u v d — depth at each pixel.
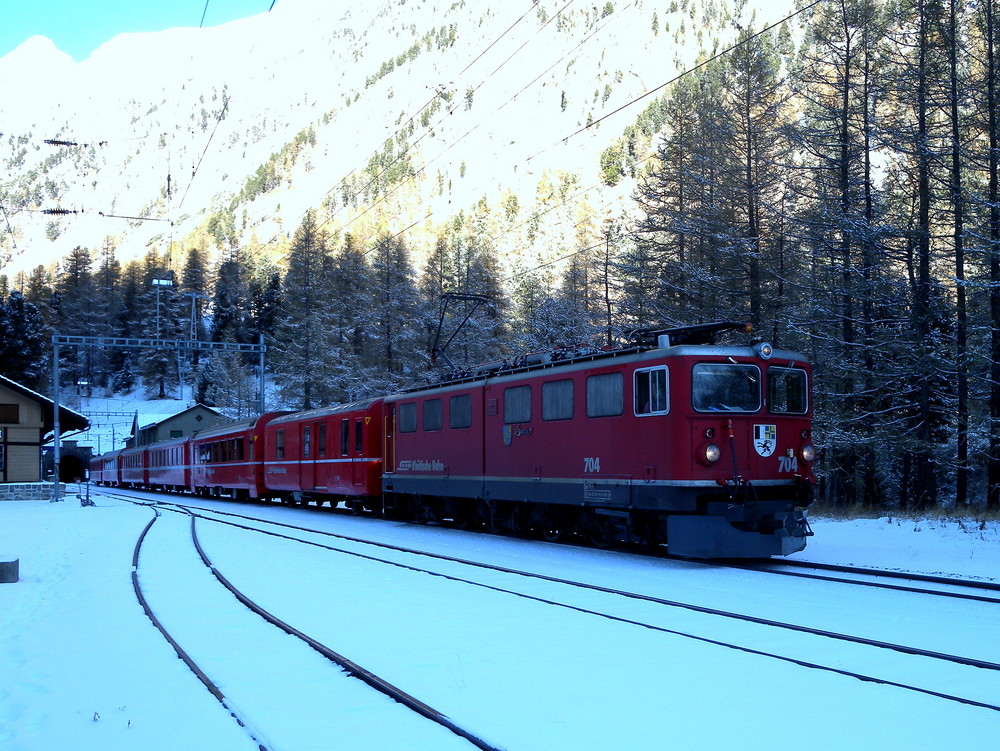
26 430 46.03
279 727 5.61
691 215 32.59
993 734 5.28
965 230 24.05
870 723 5.50
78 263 142.25
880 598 10.24
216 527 22.19
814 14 28.78
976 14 24.98
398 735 5.43
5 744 5.52
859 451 28.38
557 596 10.48
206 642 8.33
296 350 59.50
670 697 6.11
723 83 31.77
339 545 17.02
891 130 25.33
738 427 13.71
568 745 5.12
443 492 20.20
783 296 29.94
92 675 7.26
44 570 14.85
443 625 8.83
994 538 16.17
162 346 40.56
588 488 15.34
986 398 27.83
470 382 19.34
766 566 13.52
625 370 14.58
